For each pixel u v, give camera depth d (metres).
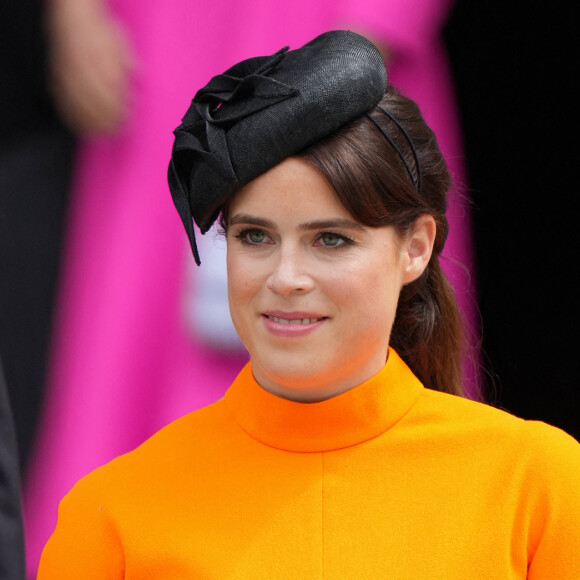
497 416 8.44
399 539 7.95
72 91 12.64
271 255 7.90
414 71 13.28
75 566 8.52
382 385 8.38
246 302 8.02
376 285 7.93
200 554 8.09
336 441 8.34
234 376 12.98
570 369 14.14
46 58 12.59
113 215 12.84
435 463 8.24
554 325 14.09
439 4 13.22
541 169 13.85
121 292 12.84
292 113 7.66
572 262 13.98
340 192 7.67
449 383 9.42
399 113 8.25
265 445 8.47
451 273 13.54
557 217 13.97
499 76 13.59
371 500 8.15
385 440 8.34
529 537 7.98
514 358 14.11
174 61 12.85
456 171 13.65
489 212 13.86
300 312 7.84
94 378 12.83
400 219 8.03
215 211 8.14
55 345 12.80
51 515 12.80
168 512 8.35
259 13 12.87
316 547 8.01
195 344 12.91
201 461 8.55
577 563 7.90
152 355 12.89
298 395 8.41
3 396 7.95
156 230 12.89
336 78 7.74
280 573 7.96
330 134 7.78
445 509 8.03
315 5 12.88
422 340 9.24
